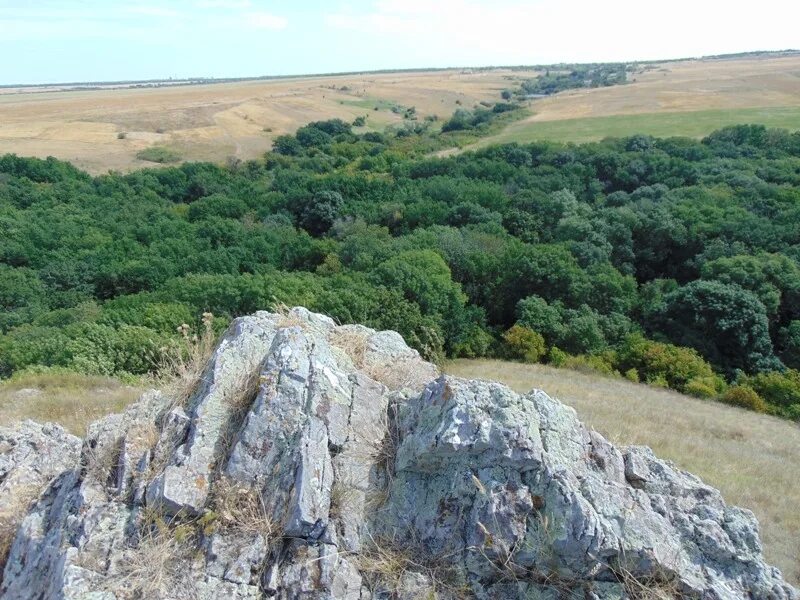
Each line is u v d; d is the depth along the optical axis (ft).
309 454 16.46
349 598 14.74
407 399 20.13
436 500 16.56
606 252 117.91
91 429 19.03
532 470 16.22
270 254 131.44
